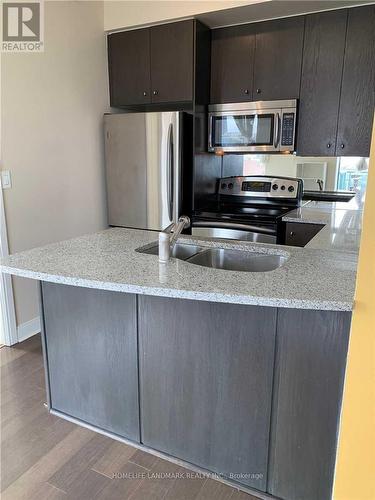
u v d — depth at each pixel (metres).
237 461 1.63
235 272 1.58
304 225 2.86
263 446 1.56
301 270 1.60
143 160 3.39
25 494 1.61
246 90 3.33
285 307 1.33
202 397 1.64
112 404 1.89
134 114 3.35
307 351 1.41
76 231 3.38
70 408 2.04
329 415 1.42
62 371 2.00
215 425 1.64
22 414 2.11
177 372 1.67
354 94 2.96
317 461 1.48
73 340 1.92
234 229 3.05
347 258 1.79
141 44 3.37
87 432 1.97
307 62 3.06
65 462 1.78
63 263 1.71
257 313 1.47
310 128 3.16
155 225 3.45
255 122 3.30
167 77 3.31
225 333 1.54
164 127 3.24
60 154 3.13
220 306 1.52
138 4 3.24
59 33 3.00
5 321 2.82
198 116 3.34
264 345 1.48
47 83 2.94
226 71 3.38
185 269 1.62
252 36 3.22
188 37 3.15
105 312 1.79
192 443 1.71
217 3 2.94
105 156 3.59
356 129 3.01
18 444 1.89
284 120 3.19
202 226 3.16
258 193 3.63
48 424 2.03
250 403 1.55
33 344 2.89
